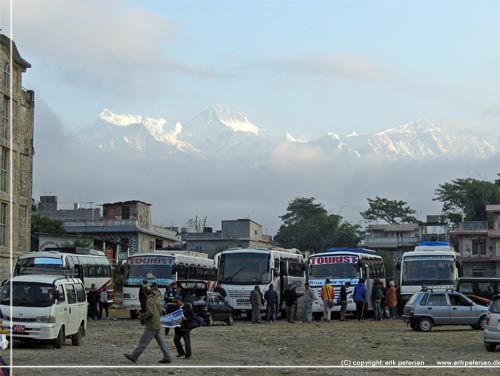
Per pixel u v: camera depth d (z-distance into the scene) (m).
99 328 43.62
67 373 22.67
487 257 103.62
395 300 53.41
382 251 125.38
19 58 65.44
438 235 118.00
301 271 63.12
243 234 129.75
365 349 30.66
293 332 40.41
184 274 58.00
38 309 28.81
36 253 52.84
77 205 116.00
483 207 122.88
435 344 32.69
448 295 40.38
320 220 137.12
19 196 66.19
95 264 60.38
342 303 51.88
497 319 29.12
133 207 107.75
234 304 53.31
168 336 37.53
